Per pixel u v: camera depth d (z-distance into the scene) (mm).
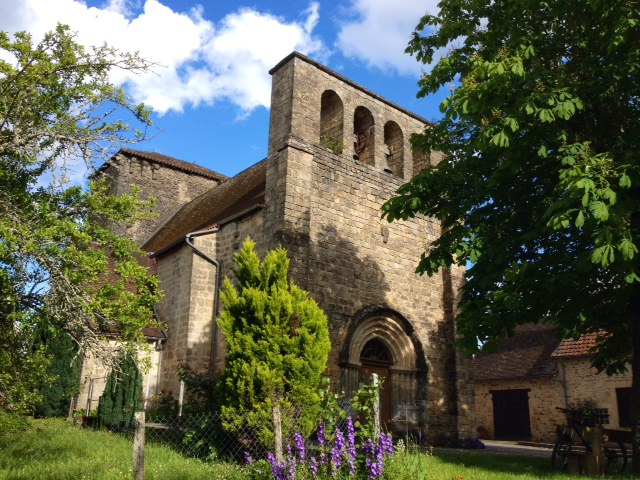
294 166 15047
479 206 11484
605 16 9516
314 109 16203
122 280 9422
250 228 15766
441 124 12289
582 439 10398
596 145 10141
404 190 11516
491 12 11906
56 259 8172
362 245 16297
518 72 9273
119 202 9445
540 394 23234
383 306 15953
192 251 16625
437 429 16516
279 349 10953
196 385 13320
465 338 10602
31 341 9469
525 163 10398
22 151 8320
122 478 7754
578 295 10352
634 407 9953
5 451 9734
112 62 9016
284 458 6973
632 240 8625
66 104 9102
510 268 10281
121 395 14625
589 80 10000
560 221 8086
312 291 14758
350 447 6781
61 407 16141
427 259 11047
